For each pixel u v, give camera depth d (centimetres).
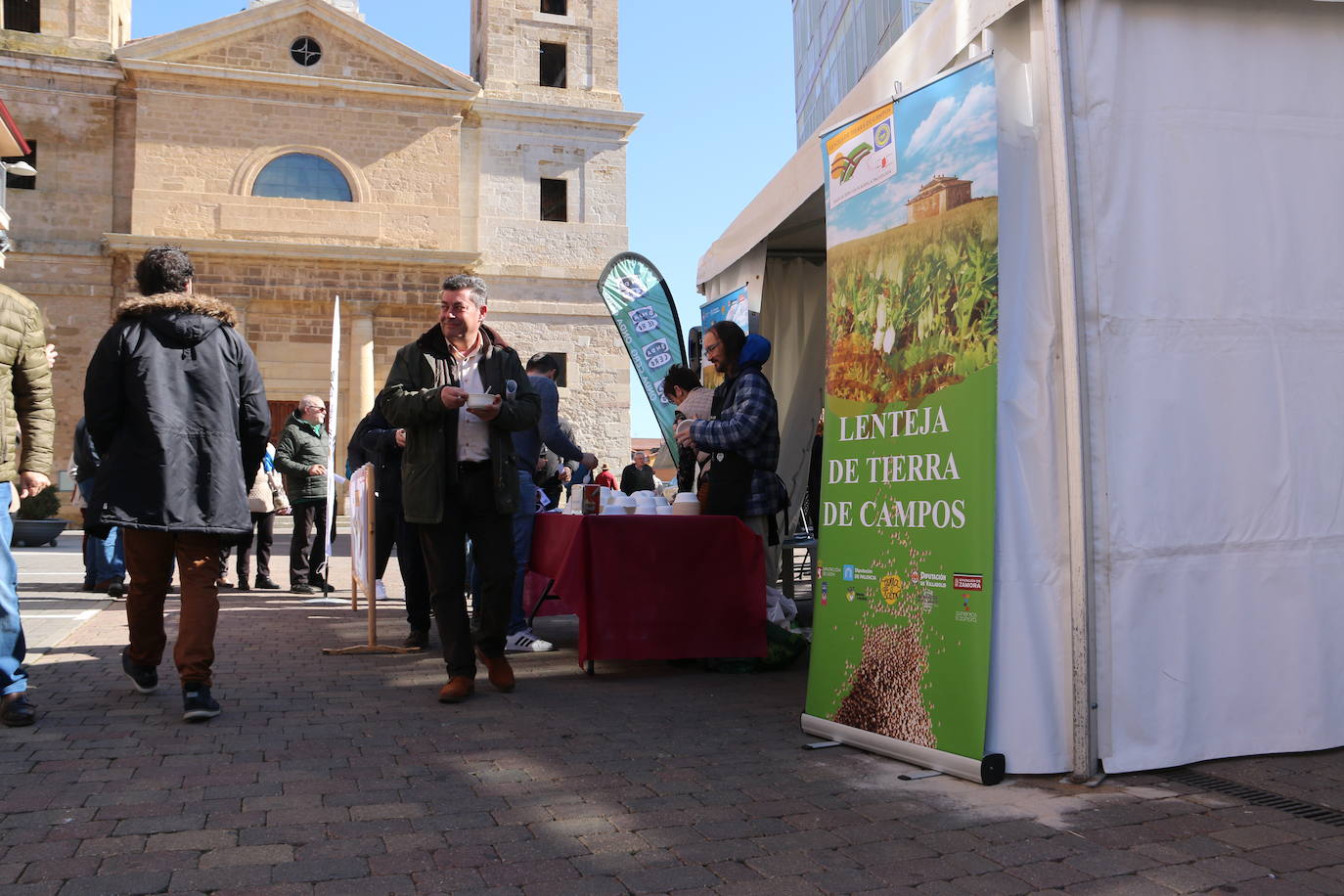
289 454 930
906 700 341
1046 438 324
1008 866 244
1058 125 320
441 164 2569
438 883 231
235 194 2420
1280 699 337
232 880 231
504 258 2609
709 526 511
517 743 363
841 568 375
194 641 385
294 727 383
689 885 232
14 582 375
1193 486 329
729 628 511
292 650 584
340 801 291
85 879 229
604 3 2783
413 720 399
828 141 400
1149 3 334
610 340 2673
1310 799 292
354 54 2531
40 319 393
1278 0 349
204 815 276
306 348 2464
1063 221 318
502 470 452
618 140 2723
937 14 370
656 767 333
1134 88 330
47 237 2328
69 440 2300
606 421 2652
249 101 2445
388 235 2514
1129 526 319
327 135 2498
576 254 2661
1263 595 336
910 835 266
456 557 448
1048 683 321
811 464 744
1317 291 349
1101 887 231
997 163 324
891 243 362
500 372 457
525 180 2650
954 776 321
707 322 764
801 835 266
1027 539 323
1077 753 310
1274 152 346
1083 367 315
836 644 374
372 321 2494
